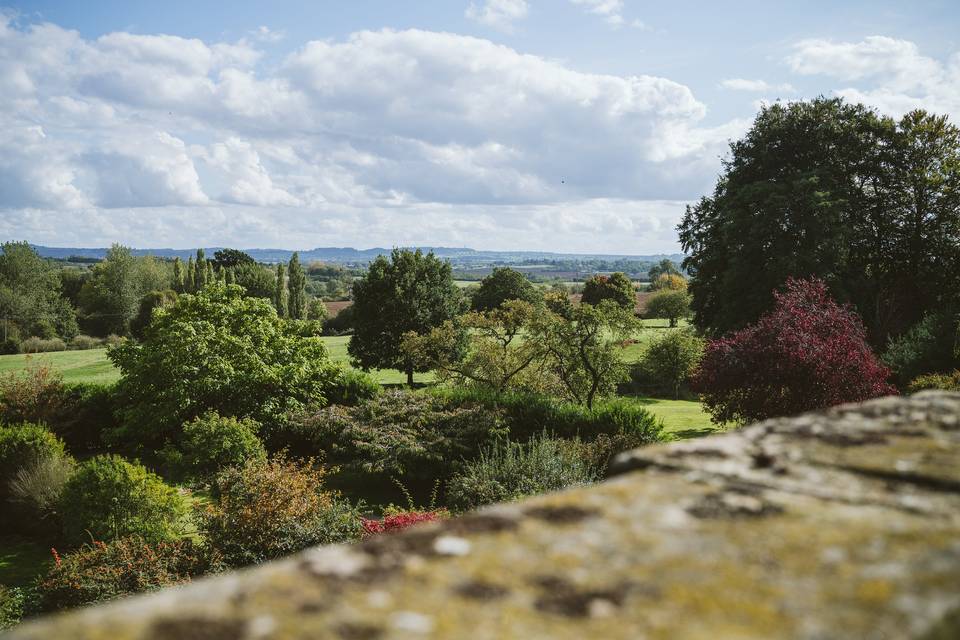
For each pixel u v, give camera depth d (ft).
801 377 52.75
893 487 4.25
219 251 293.84
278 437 72.84
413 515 35.99
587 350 76.28
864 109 101.40
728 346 56.08
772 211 89.97
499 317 85.05
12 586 40.29
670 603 2.99
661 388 135.03
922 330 80.64
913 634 2.63
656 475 4.70
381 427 58.54
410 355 98.02
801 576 3.16
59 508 46.01
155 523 42.37
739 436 5.56
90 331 252.42
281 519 35.78
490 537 3.74
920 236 99.14
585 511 4.06
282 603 3.02
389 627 2.82
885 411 6.19
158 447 75.31
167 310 78.54
